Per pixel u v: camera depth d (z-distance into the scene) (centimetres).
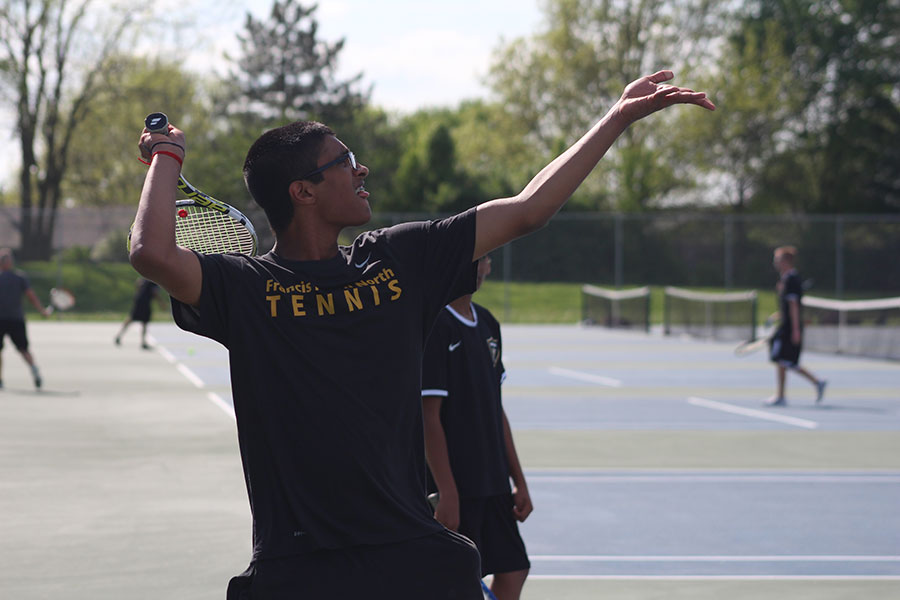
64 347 3409
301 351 351
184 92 6538
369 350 356
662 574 864
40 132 6300
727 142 7619
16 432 1608
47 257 5062
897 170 7862
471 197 7044
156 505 1108
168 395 2116
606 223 5466
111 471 1300
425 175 7144
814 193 7981
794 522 1066
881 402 2159
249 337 351
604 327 4753
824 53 8344
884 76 8075
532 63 8025
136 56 6253
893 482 1293
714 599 793
